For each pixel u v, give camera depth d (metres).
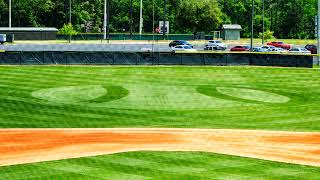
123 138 45.59
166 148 41.72
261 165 36.69
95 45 130.88
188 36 170.62
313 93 69.62
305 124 52.34
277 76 80.69
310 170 35.59
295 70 86.25
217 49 127.44
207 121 53.41
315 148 42.59
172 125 51.44
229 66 89.56
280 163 37.38
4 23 196.38
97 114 55.75
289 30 197.88
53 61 87.06
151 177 33.12
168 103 61.84
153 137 46.12
